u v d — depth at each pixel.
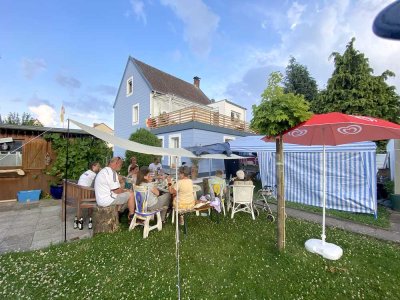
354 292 3.11
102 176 5.07
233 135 17.53
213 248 4.33
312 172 8.18
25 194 8.22
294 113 3.54
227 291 3.11
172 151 4.85
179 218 5.69
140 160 13.15
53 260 3.81
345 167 7.39
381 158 13.77
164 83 20.19
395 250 4.38
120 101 21.30
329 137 4.82
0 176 8.14
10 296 2.92
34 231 5.17
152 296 2.98
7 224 5.65
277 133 3.97
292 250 4.27
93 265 3.68
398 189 7.86
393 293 3.10
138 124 18.94
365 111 15.64
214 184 6.50
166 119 16.23
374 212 6.71
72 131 9.41
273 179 9.68
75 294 3.02
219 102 21.62
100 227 4.98
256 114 3.97
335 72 17.45
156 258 3.92
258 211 6.82
